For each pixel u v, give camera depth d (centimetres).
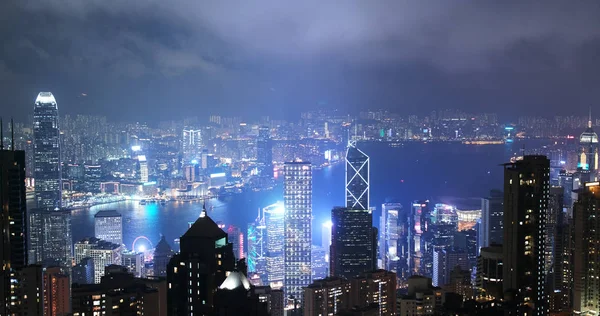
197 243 10100
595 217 15600
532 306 13575
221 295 9119
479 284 15338
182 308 9956
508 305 12694
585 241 15575
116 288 14938
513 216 14750
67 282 15700
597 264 15400
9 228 13575
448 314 12456
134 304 14338
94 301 14188
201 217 10400
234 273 9250
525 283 14662
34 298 12631
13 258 13475
